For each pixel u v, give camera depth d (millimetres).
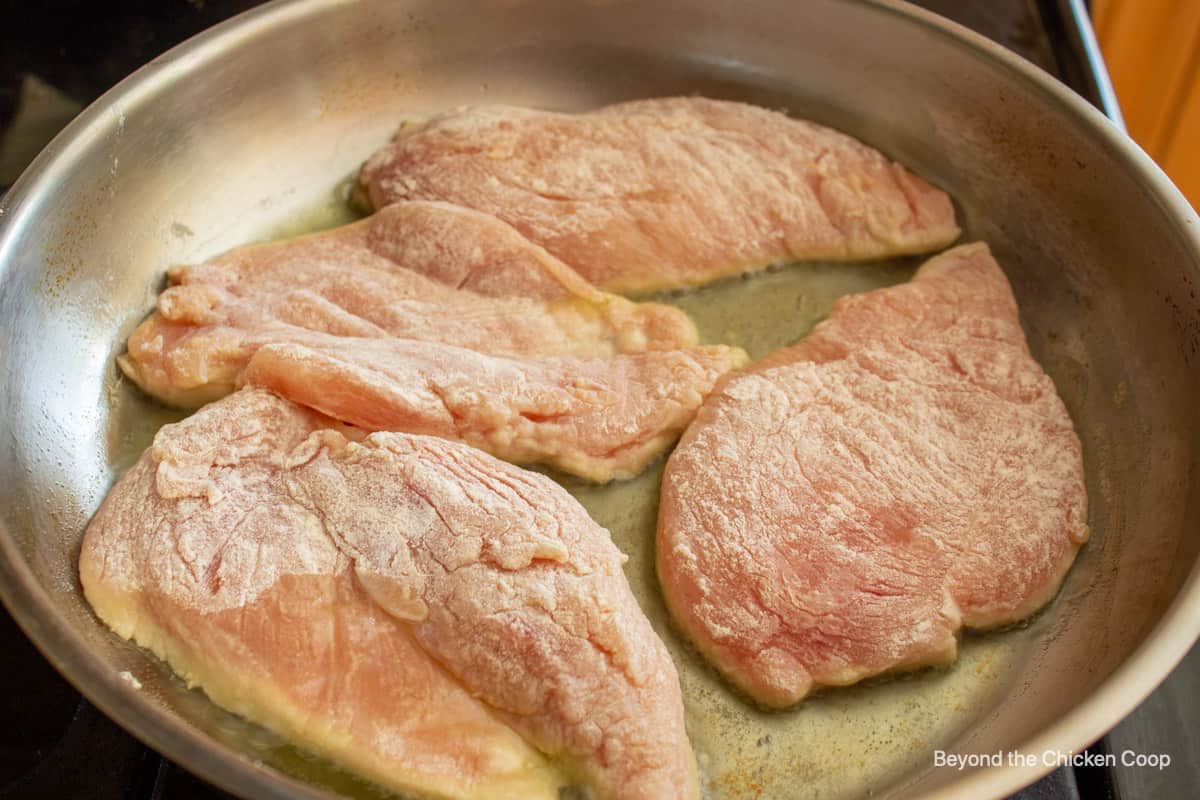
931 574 403
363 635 377
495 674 372
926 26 475
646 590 414
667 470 423
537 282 452
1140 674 352
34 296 418
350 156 501
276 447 409
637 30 510
